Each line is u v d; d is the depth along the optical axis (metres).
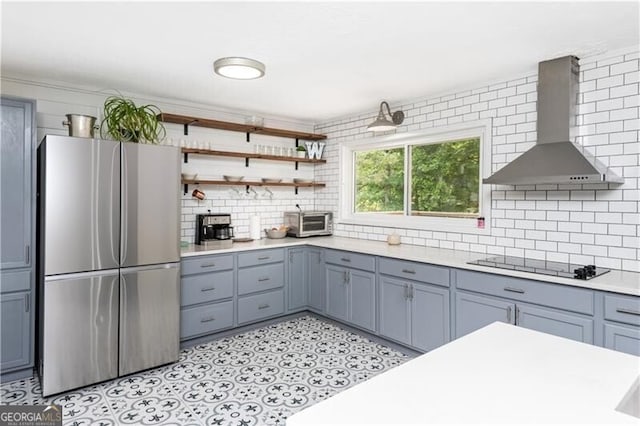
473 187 3.62
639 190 2.56
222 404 2.55
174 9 2.09
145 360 3.01
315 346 3.57
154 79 3.31
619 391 1.06
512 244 3.21
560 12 2.11
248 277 3.91
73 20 2.21
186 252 3.49
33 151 2.85
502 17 2.17
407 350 3.40
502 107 3.26
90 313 2.75
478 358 1.28
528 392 1.05
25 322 2.86
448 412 0.94
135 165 2.92
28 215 2.84
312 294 4.32
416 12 2.12
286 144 4.94
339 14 2.14
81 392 2.71
